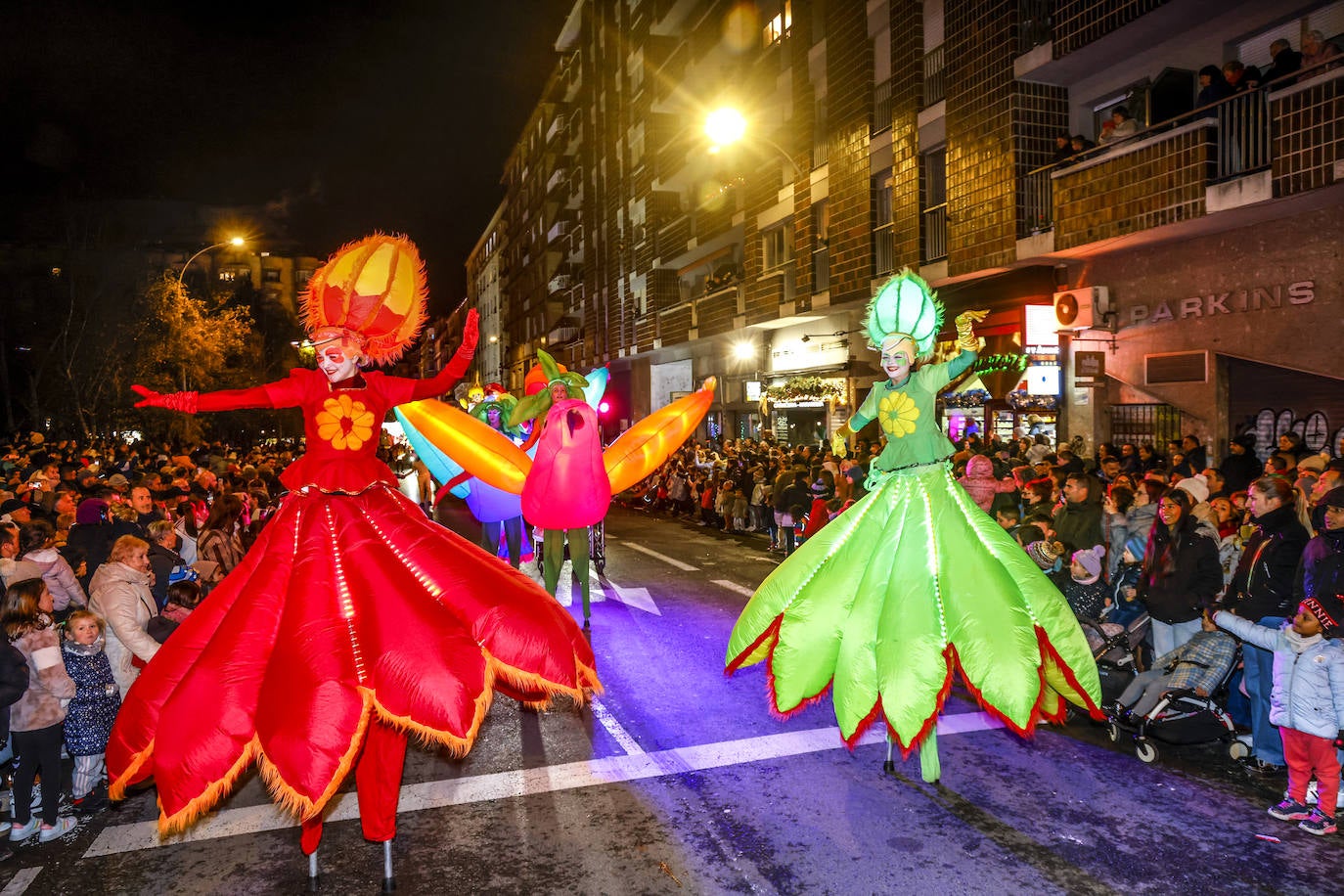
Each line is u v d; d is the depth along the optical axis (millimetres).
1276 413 12484
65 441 23688
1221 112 12102
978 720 6660
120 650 5840
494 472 8805
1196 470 11172
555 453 8570
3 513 8258
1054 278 16109
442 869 4520
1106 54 14406
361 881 4426
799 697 5172
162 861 4703
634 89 39219
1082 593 6902
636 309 38969
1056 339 15680
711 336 30500
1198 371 13414
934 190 18859
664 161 33469
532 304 64875
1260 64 12828
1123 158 13258
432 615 3977
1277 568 5621
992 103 16094
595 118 45406
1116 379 14852
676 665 8156
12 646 4883
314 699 3662
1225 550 7137
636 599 11188
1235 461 10930
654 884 4324
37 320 31938
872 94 20703
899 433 5258
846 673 5016
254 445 40531
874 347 5391
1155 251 14156
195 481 12352
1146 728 5836
